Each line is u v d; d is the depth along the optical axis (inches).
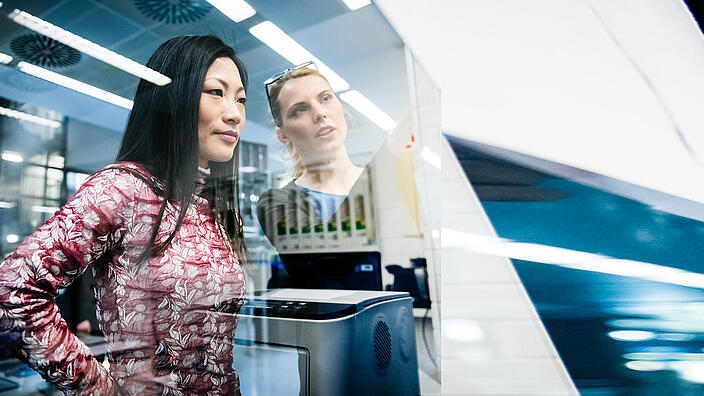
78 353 18.5
